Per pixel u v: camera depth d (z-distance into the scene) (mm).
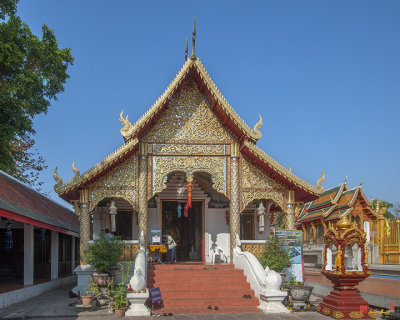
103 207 18031
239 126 14953
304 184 15234
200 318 10609
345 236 10977
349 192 25359
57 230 17094
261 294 11875
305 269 28172
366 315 10492
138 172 15242
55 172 14156
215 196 18547
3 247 19422
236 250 14914
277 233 14469
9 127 15930
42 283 16547
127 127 14625
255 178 15891
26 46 16453
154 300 11625
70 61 18828
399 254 21312
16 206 13578
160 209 18016
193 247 18406
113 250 13391
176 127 15703
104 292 12648
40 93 17531
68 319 10656
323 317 10781
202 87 15633
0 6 16141
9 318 10812
